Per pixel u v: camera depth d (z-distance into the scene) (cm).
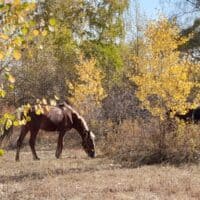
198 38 3241
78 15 3728
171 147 1719
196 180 1336
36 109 641
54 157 1966
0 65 614
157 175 1429
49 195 1170
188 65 1716
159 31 1680
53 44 3403
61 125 1909
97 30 3753
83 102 2488
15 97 3020
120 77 3111
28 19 564
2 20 543
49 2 3378
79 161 1794
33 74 3155
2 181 1372
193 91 2011
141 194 1165
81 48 3672
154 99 1809
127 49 3706
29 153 2123
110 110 2517
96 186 1259
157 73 1683
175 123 1739
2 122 602
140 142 1791
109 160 1794
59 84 3234
